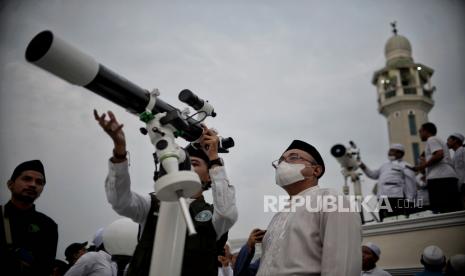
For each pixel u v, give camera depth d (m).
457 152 6.55
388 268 6.13
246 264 3.19
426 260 4.38
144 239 2.41
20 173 2.98
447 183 6.21
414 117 22.62
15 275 2.71
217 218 2.36
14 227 2.89
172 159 1.95
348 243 2.20
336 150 7.88
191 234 1.63
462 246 5.61
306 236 2.31
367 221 7.23
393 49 22.56
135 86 2.01
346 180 8.03
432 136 6.59
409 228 6.08
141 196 2.51
